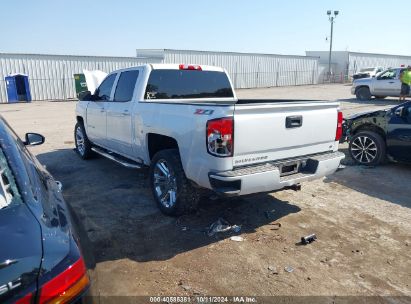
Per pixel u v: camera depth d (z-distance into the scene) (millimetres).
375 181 6008
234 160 3580
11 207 1928
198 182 3854
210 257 3557
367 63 49469
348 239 3961
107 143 6180
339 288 3092
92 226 4238
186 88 5496
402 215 4613
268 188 3744
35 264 1592
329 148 4523
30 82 25500
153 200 5059
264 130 3719
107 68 28922
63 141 9547
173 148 4883
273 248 3744
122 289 3053
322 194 5379
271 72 40625
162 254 3617
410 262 3512
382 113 6715
